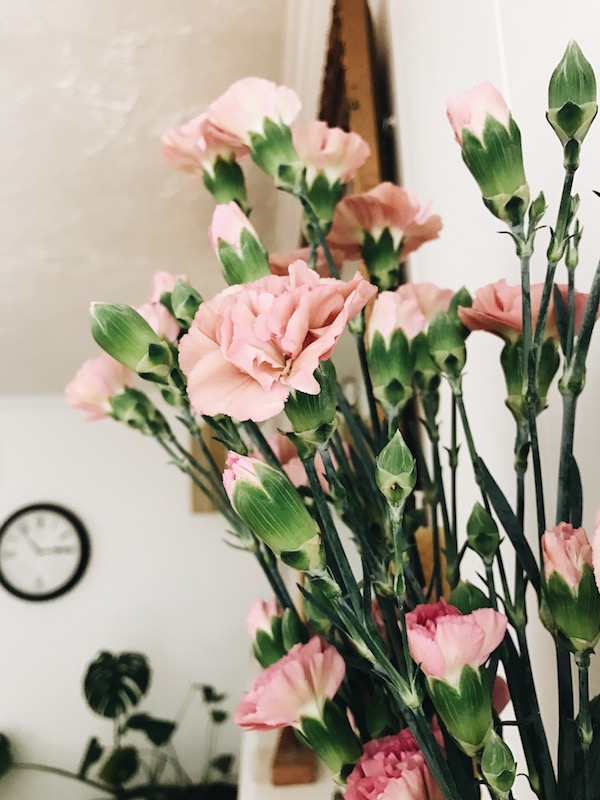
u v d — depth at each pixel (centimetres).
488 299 40
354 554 76
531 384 34
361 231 49
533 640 55
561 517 34
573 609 29
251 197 180
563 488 34
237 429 41
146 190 181
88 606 298
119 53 139
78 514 307
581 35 46
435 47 78
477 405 69
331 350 28
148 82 146
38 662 292
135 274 223
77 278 223
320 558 30
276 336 28
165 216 193
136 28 133
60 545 300
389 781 32
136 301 241
